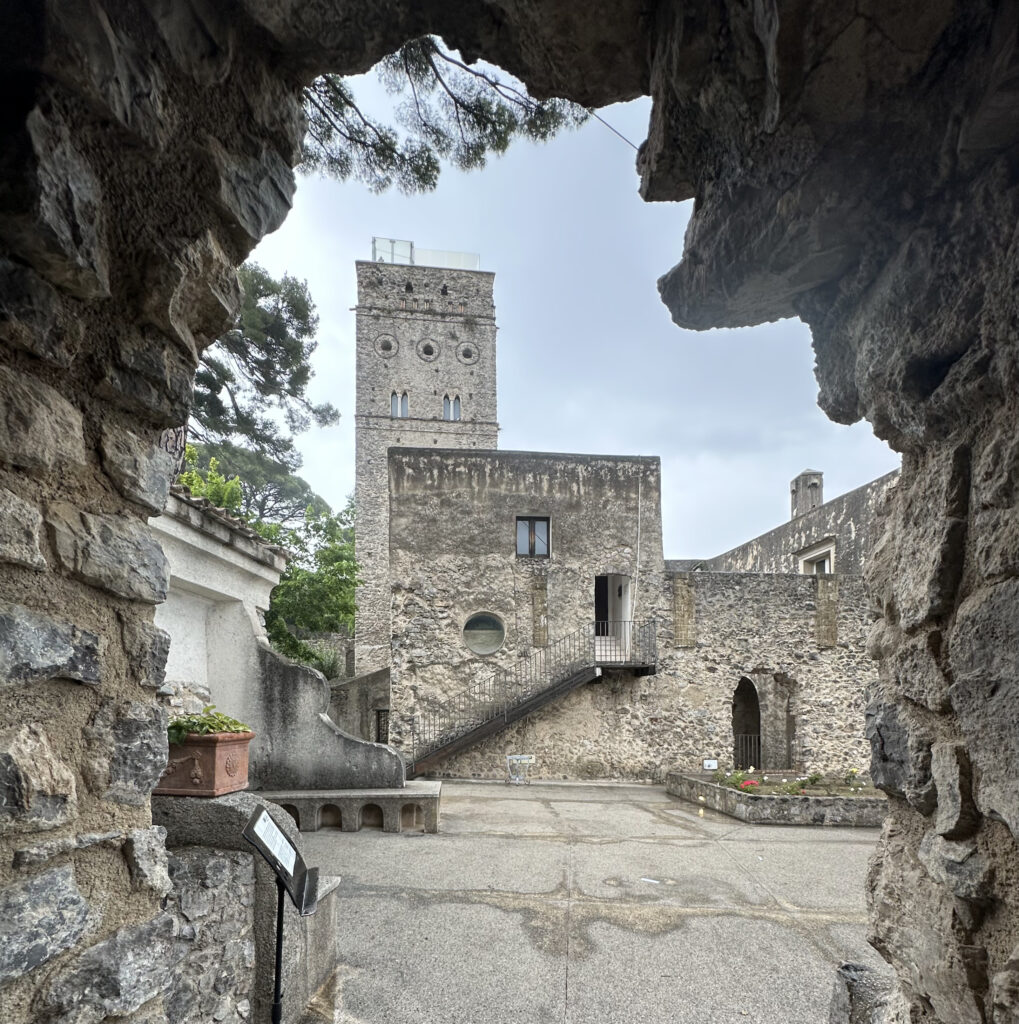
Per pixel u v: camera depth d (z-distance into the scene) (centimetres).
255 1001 268
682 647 1143
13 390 122
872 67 124
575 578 1147
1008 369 135
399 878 482
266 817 200
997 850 140
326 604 1315
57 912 123
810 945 383
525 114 354
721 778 949
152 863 149
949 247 147
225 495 1156
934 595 157
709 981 336
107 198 135
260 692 605
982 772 141
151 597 158
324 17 153
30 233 117
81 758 135
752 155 156
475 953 359
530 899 447
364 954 353
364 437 2864
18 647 119
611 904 443
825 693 1152
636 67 170
